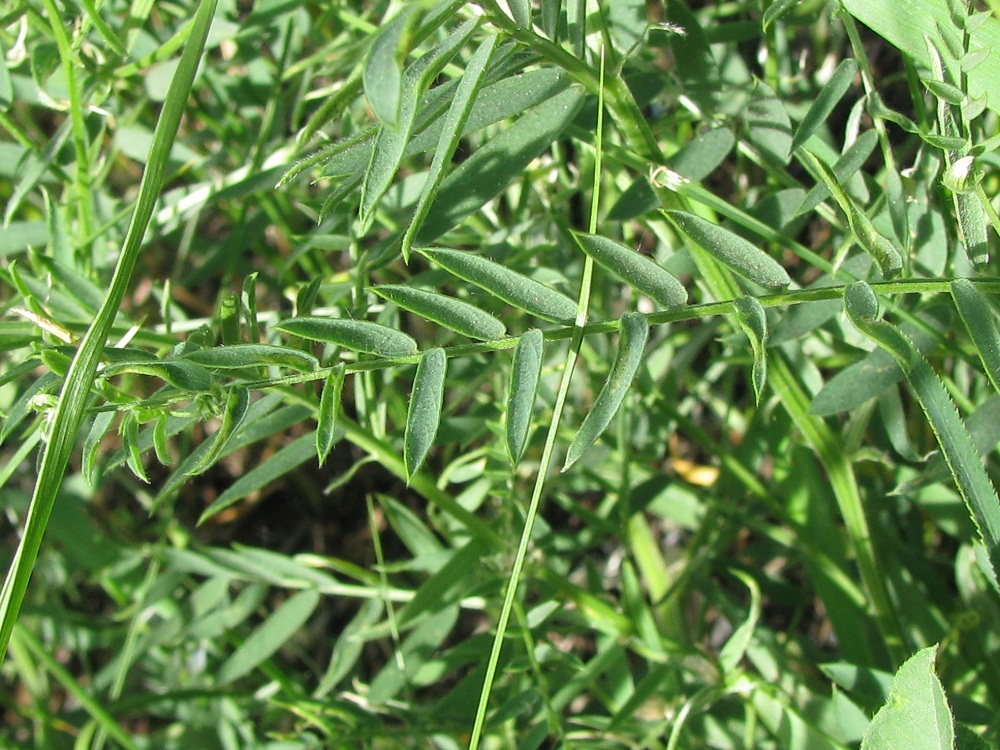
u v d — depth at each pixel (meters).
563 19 0.21
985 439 0.22
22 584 0.17
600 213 0.29
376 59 0.14
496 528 0.28
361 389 0.26
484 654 0.28
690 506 0.32
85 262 0.27
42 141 0.36
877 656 0.28
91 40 0.26
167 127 0.17
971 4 0.19
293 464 0.23
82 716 0.33
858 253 0.23
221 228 0.42
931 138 0.19
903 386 0.30
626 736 0.26
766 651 0.27
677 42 0.23
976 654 0.28
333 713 0.28
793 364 0.25
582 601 0.27
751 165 0.30
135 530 0.39
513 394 0.17
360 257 0.25
